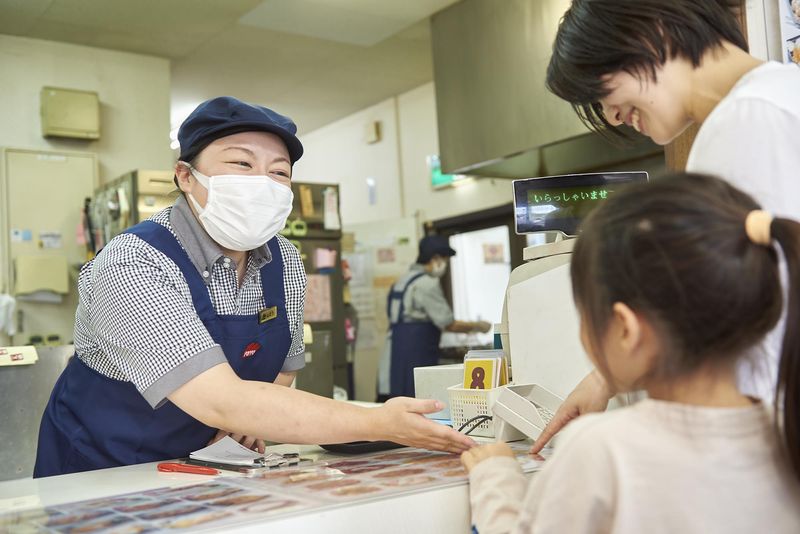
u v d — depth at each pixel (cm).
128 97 536
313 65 586
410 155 662
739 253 69
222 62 570
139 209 418
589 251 76
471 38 452
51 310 479
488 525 86
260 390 120
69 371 155
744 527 68
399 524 93
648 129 116
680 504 68
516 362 156
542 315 151
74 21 476
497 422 140
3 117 489
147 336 124
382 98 681
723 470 69
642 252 71
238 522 82
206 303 139
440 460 120
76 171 493
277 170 146
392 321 548
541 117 404
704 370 73
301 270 166
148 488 109
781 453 72
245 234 139
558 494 73
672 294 70
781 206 97
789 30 174
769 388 92
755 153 98
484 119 442
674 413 72
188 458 136
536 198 156
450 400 159
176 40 519
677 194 73
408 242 645
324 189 518
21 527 87
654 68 108
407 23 500
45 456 150
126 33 501
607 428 73
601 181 156
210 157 141
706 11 108
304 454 139
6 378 215
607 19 108
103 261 132
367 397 656
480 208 593
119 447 143
